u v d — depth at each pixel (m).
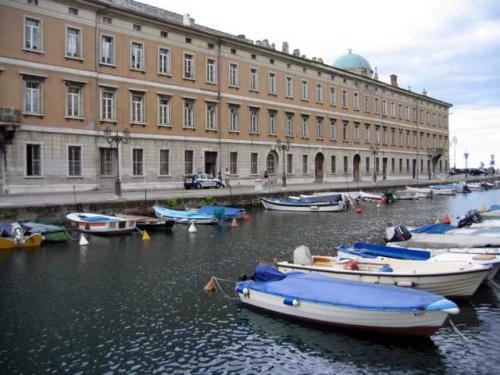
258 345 11.71
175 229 29.58
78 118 38.38
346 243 24.58
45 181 36.50
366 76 75.44
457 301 14.60
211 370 10.52
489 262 15.54
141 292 15.80
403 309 11.34
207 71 49.22
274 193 44.44
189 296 15.34
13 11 34.62
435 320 11.27
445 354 11.16
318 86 64.69
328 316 12.36
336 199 42.09
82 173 38.81
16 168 34.94
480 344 11.65
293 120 60.31
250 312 13.83
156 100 44.25
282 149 54.06
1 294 15.63
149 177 43.69
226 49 51.06
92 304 14.62
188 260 20.52
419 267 15.21
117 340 12.02
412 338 11.79
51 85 36.78
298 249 16.25
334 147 67.56
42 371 10.46
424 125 92.56
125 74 41.69
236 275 17.95
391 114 81.56
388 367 10.61
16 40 34.84
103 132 39.97
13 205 26.59
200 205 36.72
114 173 41.22
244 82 53.28
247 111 53.66
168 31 45.12
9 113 33.72
